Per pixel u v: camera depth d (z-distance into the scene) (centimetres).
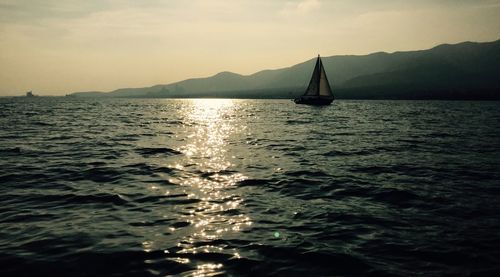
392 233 864
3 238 805
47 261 692
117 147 2386
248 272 661
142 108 10719
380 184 1376
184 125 4434
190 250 755
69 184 1346
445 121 5247
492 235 851
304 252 751
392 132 3556
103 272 654
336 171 1633
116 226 896
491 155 2141
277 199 1167
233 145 2550
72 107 10544
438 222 945
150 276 641
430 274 659
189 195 1206
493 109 9881
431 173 1598
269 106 12781
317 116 6444
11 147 2309
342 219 968
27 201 1112
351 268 681
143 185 1345
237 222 941
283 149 2353
